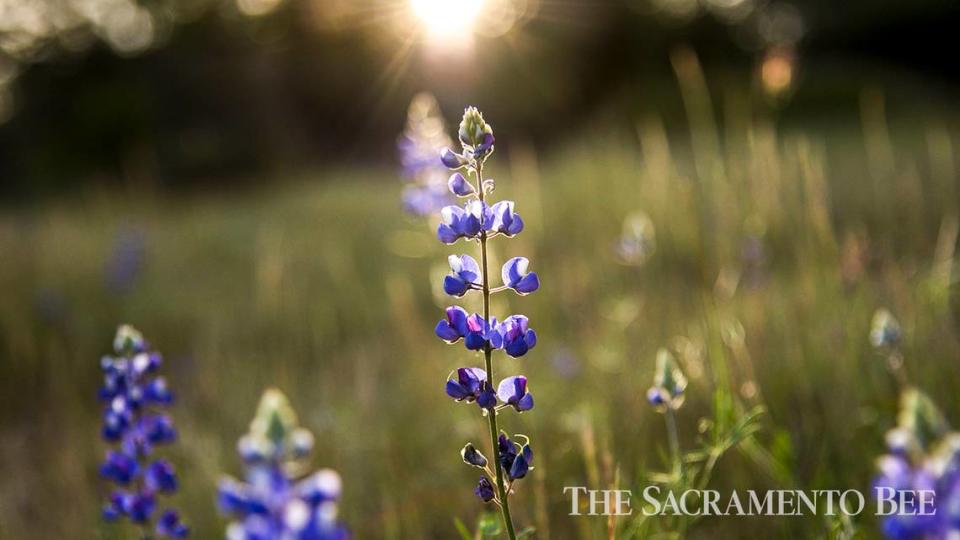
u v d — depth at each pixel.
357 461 0.57
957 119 2.29
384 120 3.83
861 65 4.03
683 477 0.40
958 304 0.62
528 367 0.67
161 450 0.62
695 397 0.52
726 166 0.97
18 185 3.84
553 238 1.02
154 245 1.46
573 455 0.51
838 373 0.53
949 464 0.22
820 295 0.61
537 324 0.77
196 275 1.25
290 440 0.21
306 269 1.13
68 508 0.57
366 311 0.92
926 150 1.42
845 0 4.71
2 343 0.90
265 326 0.90
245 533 0.20
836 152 1.63
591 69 4.28
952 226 0.67
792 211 0.83
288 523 0.20
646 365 0.61
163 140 3.75
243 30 4.46
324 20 3.96
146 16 4.75
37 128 4.21
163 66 4.27
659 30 4.55
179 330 0.98
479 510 0.49
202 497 0.54
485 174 1.53
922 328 0.56
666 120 2.98
